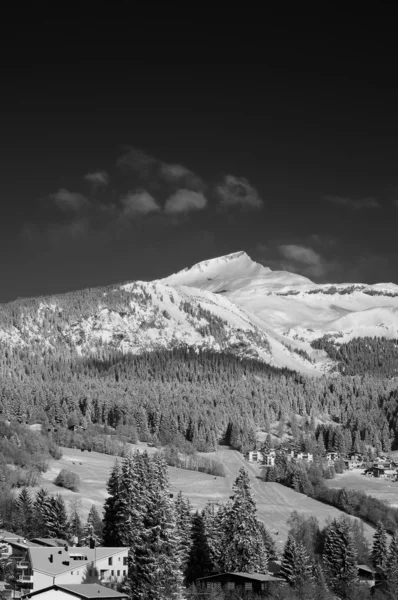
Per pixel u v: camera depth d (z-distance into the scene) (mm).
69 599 145625
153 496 161125
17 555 180250
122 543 180375
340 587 199875
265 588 173750
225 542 186250
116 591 148250
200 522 194500
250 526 188375
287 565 187125
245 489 191625
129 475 187625
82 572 160125
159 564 152875
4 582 164875
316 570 194750
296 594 174625
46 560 160250
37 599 146500
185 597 159375
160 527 156250
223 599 167125
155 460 193375
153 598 150000
